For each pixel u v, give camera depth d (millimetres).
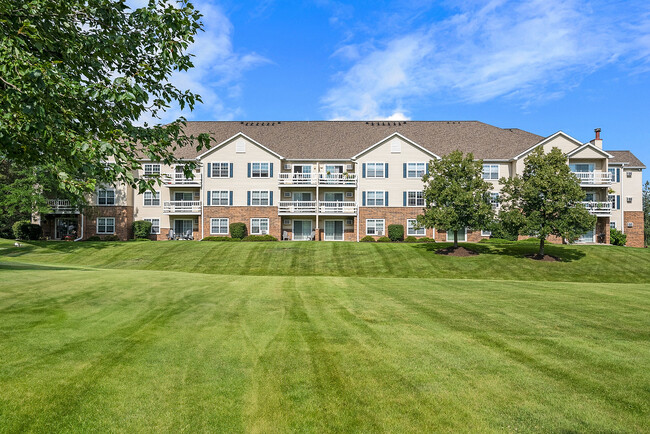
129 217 39750
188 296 11508
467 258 27844
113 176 7805
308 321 8930
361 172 38625
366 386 5492
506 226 26891
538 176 25953
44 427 4363
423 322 8945
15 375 5449
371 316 9508
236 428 4480
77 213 38688
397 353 6793
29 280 12586
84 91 7688
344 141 41875
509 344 7324
